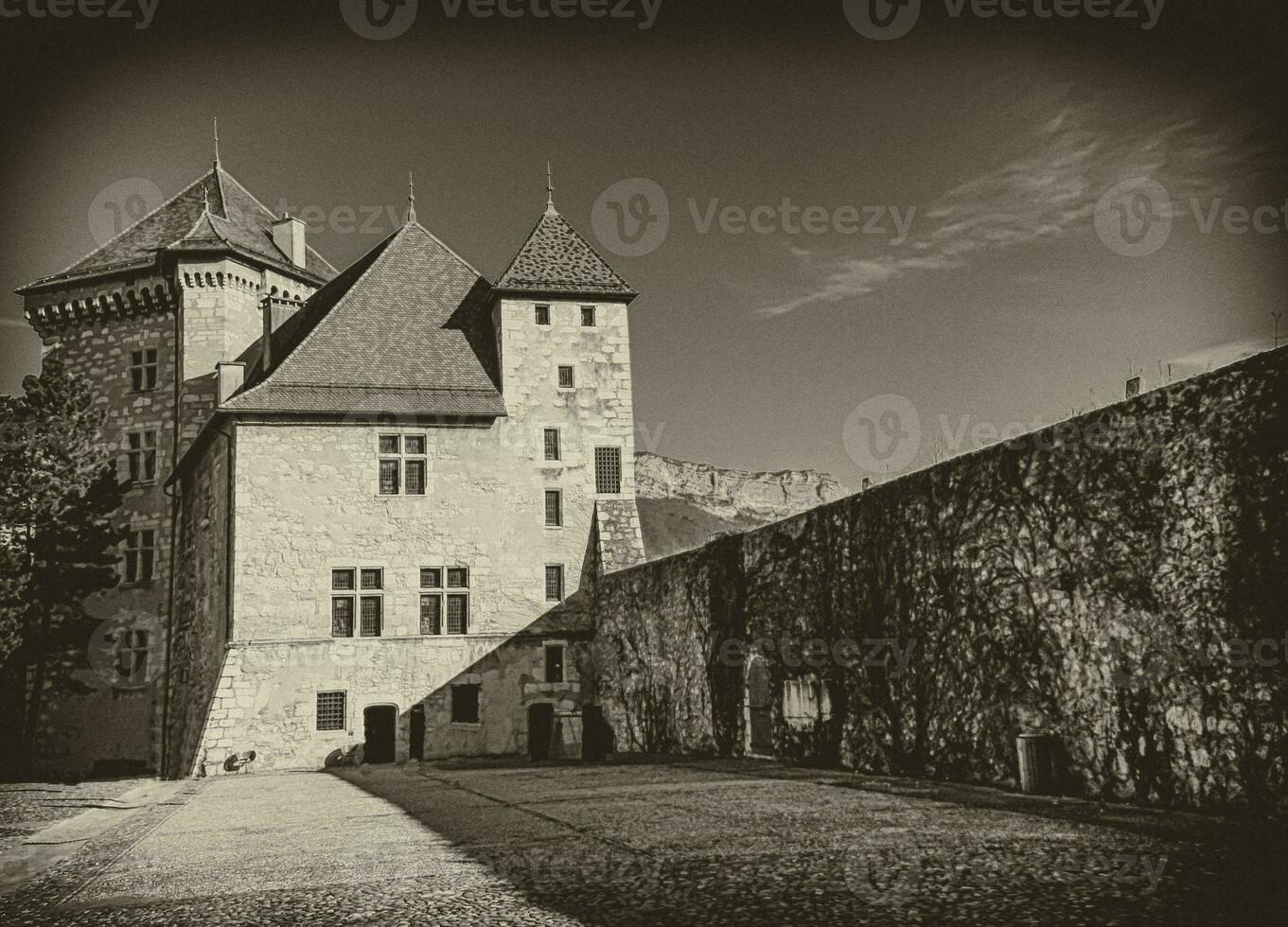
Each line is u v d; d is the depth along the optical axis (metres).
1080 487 11.15
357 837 11.02
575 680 29.38
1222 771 9.32
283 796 18.00
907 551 14.39
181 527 37.59
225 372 31.91
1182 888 6.30
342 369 29.98
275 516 28.08
